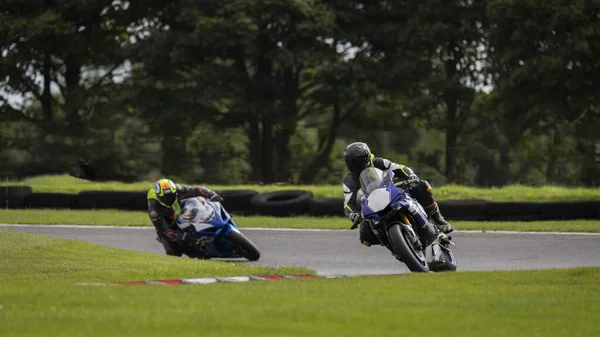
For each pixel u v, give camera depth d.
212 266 38.62
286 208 69.19
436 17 136.25
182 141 107.44
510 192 79.12
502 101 128.75
